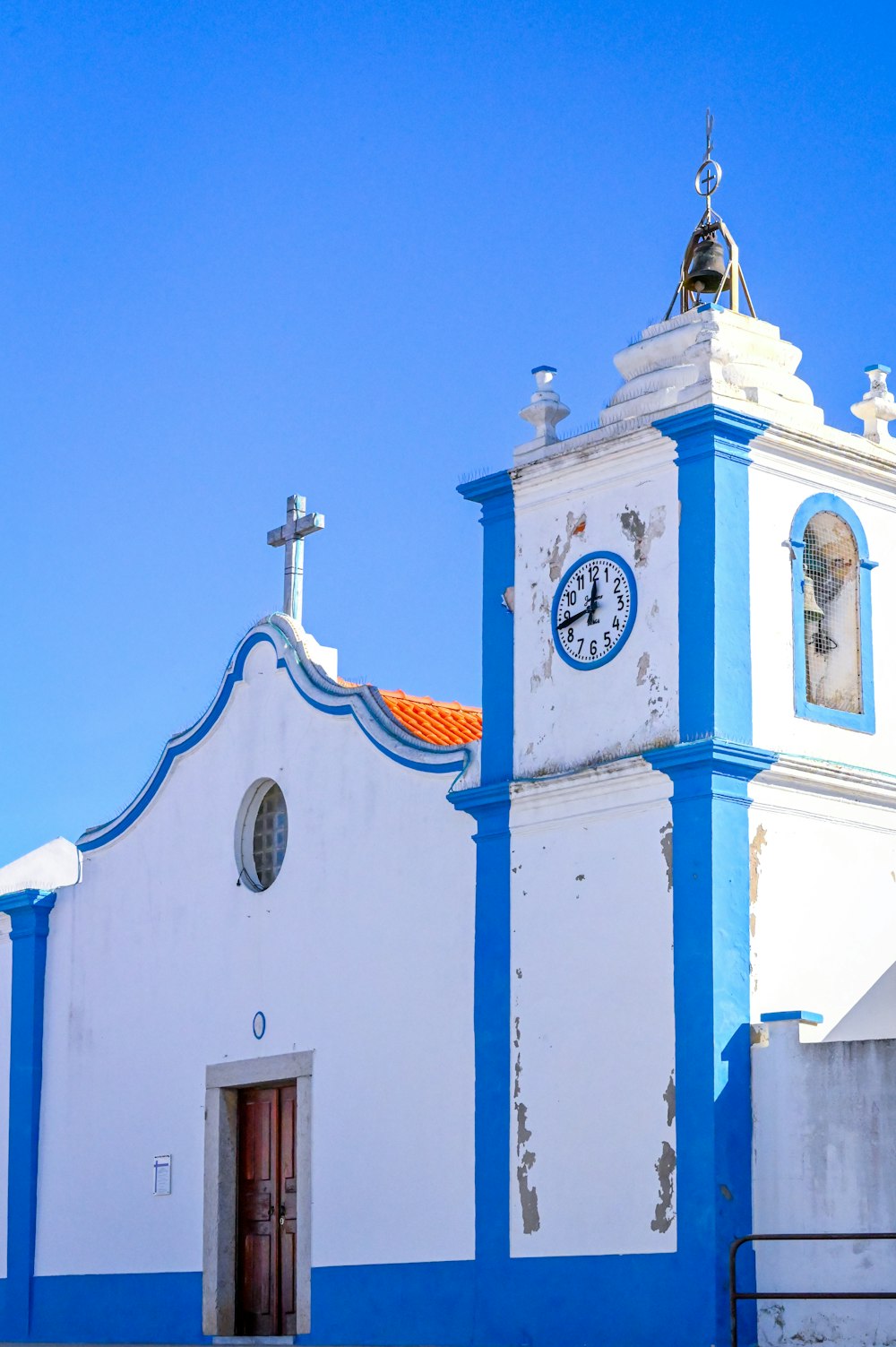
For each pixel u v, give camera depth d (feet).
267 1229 61.36
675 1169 47.85
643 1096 48.96
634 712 51.21
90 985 69.41
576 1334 49.34
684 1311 46.88
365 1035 57.72
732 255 55.21
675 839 49.39
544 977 52.11
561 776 52.03
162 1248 64.13
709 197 56.13
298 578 67.00
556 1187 50.67
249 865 64.08
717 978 47.91
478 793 54.34
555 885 52.31
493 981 53.42
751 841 49.49
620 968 50.19
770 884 49.67
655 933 49.49
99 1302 66.28
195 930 65.21
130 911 68.28
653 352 53.93
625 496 52.60
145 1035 66.54
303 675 62.34
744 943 48.65
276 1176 61.46
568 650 53.26
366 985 57.98
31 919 71.87
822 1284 45.96
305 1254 58.29
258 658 64.59
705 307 54.44
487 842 54.34
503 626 55.36
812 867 50.75
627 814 50.75
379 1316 55.42
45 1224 69.36
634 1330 47.98
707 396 50.55
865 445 53.88
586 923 51.26
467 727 63.21
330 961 59.52
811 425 52.47
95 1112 68.13
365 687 60.13
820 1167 46.44
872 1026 51.03
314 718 61.82
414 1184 55.16
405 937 56.95
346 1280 56.70
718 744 48.55
